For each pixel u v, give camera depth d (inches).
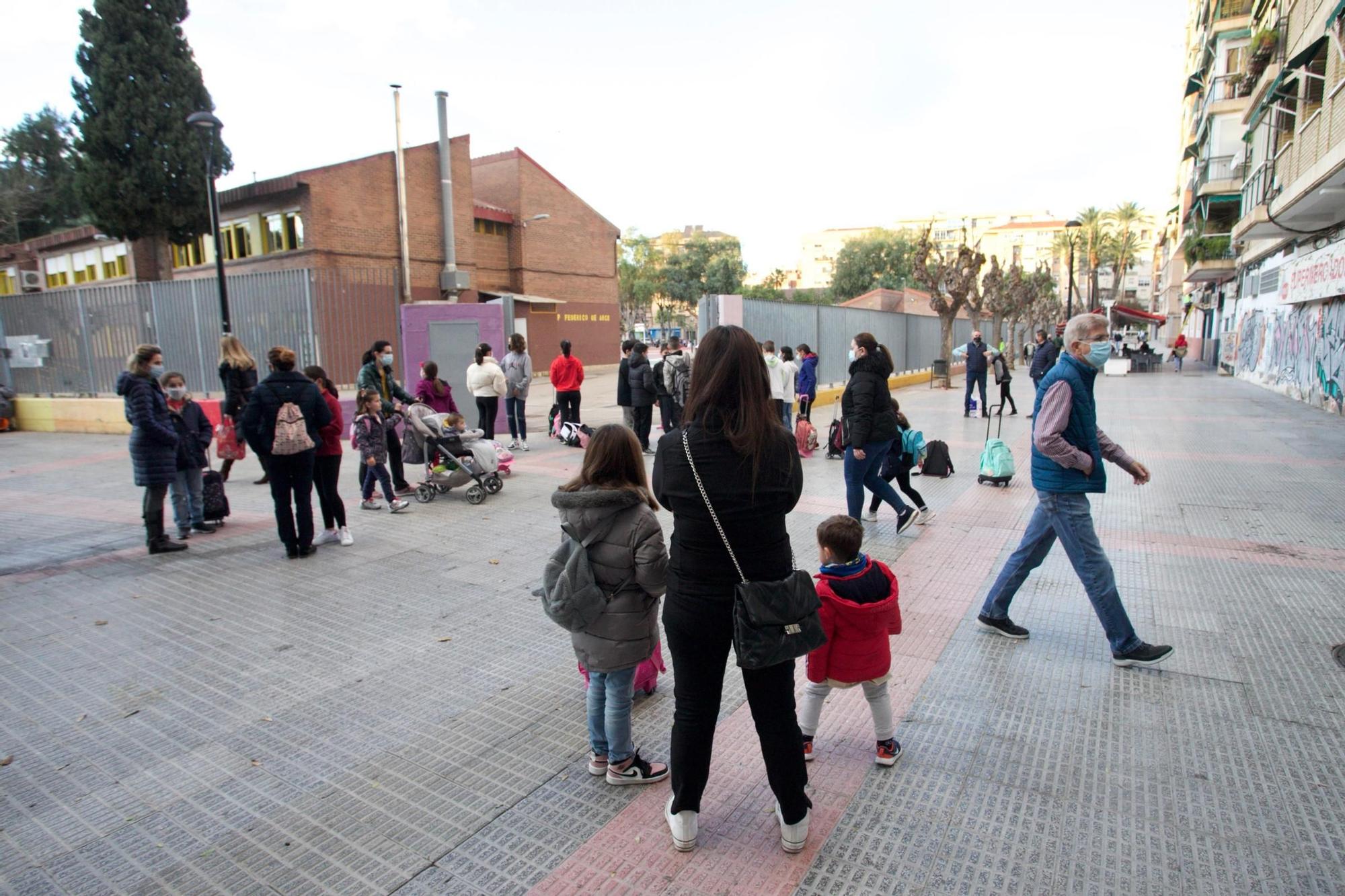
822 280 4594.0
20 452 511.8
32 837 113.1
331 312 545.3
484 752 134.8
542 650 178.2
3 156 1569.9
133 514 322.3
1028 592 209.0
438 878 102.9
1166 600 199.6
